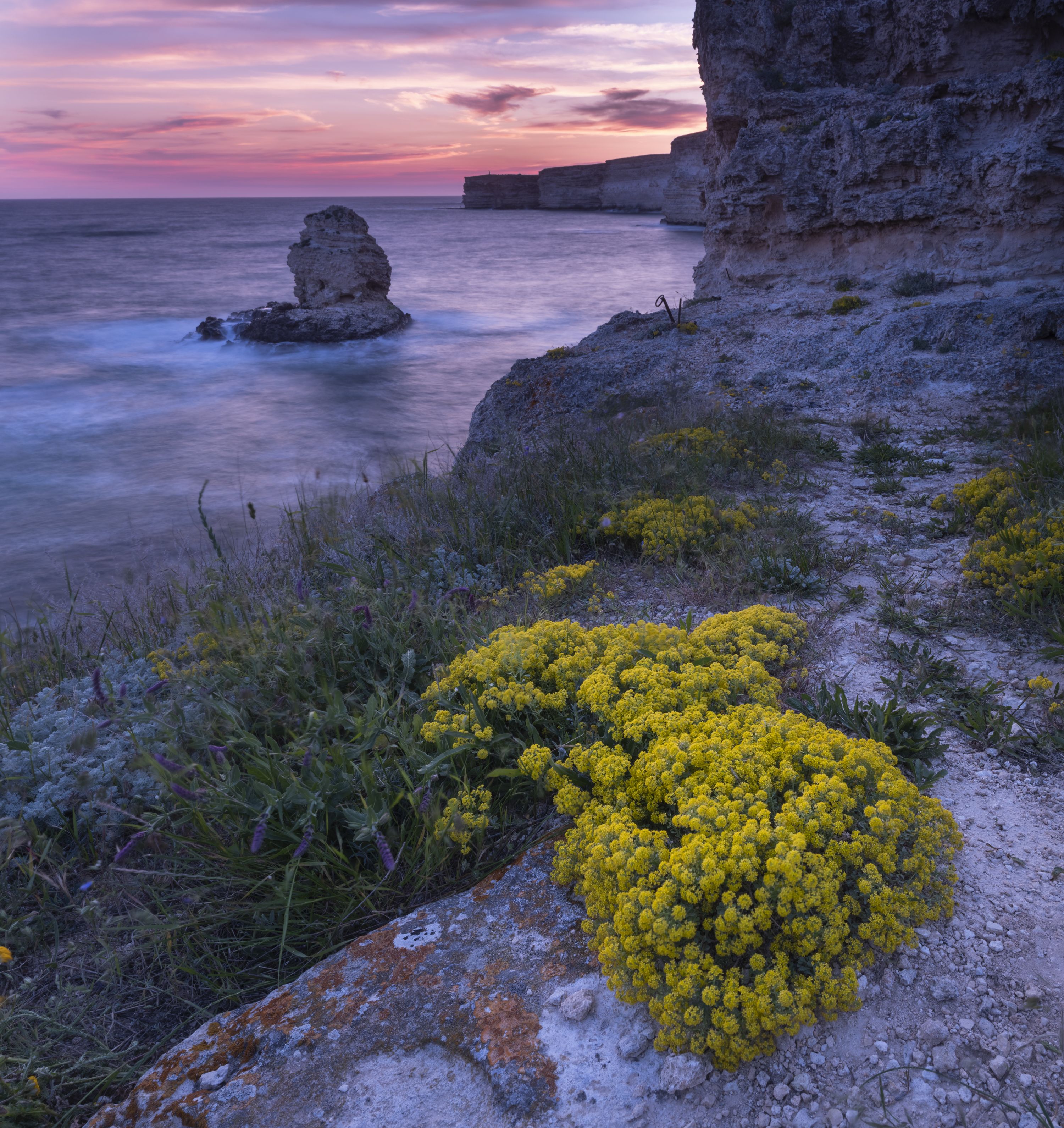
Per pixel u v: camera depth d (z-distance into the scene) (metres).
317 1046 2.30
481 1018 2.33
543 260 103.31
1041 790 3.20
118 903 2.89
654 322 21.39
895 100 20.17
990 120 19.08
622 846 2.46
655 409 11.57
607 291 69.56
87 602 5.47
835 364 15.00
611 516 6.21
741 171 22.41
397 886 2.89
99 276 89.19
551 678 3.58
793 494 7.68
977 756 3.46
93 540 16.98
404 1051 2.27
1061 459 7.25
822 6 22.25
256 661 3.72
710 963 2.20
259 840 2.67
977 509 6.51
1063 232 17.67
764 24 23.20
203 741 3.25
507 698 3.34
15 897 2.90
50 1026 2.44
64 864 2.97
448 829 2.82
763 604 5.11
